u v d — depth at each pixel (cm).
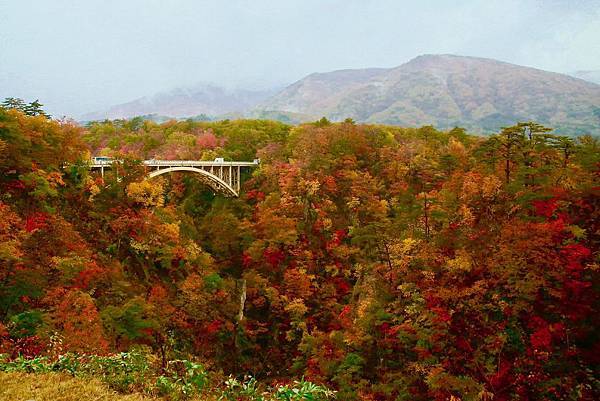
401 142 8288
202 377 1049
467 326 2548
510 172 4184
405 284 3067
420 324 2820
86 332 2389
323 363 3453
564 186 3158
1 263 2734
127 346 2711
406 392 2644
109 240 4478
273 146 8381
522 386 2194
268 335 4791
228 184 7288
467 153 6394
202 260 5078
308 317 4834
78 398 873
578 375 2153
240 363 4234
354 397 2812
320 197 6044
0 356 1072
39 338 1945
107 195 4884
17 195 3766
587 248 2402
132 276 4309
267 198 6303
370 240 4162
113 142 9475
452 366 2448
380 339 3175
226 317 4403
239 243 5928
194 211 7206
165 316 3616
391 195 6200
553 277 2397
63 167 4719
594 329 2239
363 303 3859
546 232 2464
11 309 2547
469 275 2744
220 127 10888
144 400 921
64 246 3603
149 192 5038
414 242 3406
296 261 5331
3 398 832
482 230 3102
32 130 4144
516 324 2472
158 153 8650
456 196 4084
